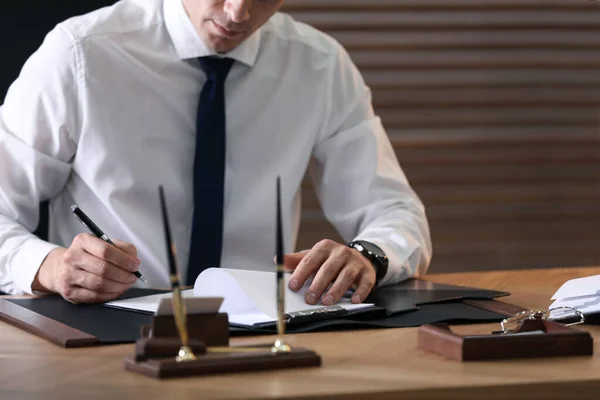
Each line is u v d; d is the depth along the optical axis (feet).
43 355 4.35
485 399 3.75
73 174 7.79
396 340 4.75
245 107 7.99
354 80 8.57
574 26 15.52
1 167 7.47
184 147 7.81
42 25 8.16
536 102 15.58
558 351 4.32
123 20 7.80
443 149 15.49
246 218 7.93
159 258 7.67
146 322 5.16
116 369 4.02
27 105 7.53
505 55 15.46
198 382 3.76
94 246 5.83
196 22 7.54
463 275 7.57
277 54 8.18
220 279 5.48
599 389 3.85
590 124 15.70
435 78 15.39
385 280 6.73
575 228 15.76
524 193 15.67
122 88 7.63
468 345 4.22
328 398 3.59
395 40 15.26
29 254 6.50
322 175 8.48
